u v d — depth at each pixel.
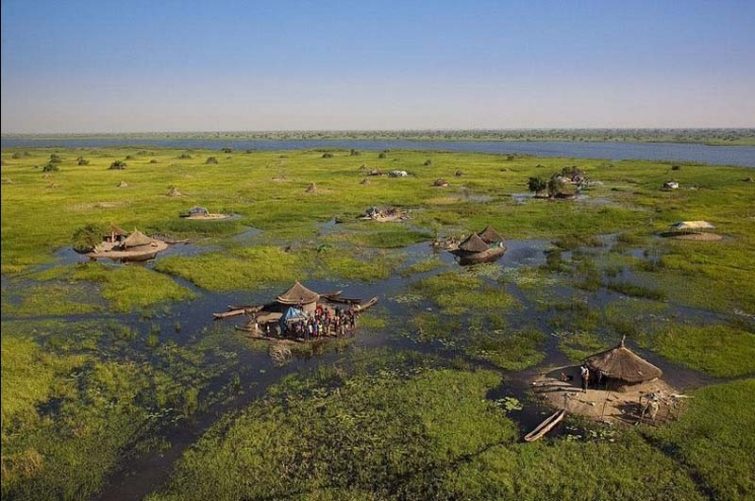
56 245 58.75
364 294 43.62
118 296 42.28
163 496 20.31
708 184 100.75
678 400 26.50
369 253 56.12
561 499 19.97
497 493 20.28
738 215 73.19
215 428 24.56
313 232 65.38
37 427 24.62
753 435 23.64
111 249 56.94
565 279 47.25
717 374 29.61
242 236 64.12
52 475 21.42
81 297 42.47
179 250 58.25
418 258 54.47
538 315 38.81
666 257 52.97
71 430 24.42
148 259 55.09
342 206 82.31
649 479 21.00
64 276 47.62
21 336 34.72
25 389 27.67
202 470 21.67
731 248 56.25
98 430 24.41
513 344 33.44
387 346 33.50
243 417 25.42
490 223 70.12
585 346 33.41
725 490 20.33
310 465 21.95
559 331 35.88
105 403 26.73
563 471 21.48
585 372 27.58
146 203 82.62
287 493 20.41
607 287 44.97
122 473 21.64
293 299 38.53
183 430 24.53
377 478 21.14
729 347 32.88
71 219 70.19
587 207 80.44
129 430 24.42
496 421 24.98
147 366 30.77
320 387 28.33
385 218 72.81
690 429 24.16
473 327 36.47
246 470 21.69
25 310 39.34
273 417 25.42
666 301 41.53
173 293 43.09
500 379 29.12
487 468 21.59
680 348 32.84
